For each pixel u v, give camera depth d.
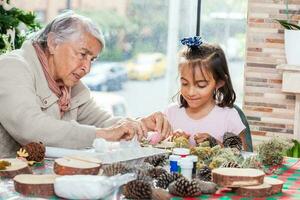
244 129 2.61
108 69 4.03
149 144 2.20
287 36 3.38
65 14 2.44
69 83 2.43
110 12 3.98
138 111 4.02
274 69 3.51
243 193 1.66
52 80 2.41
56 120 2.22
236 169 1.78
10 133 2.25
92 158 1.84
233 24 3.80
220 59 2.56
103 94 4.03
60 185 1.57
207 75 2.52
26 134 2.19
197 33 3.87
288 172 1.98
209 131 2.60
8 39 3.11
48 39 2.39
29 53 2.40
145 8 3.95
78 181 1.56
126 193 1.59
